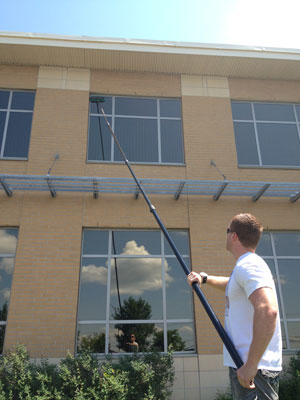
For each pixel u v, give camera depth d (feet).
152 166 28.40
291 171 29.55
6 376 18.40
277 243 27.30
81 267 25.07
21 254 24.58
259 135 31.17
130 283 24.94
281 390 20.68
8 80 29.96
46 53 29.60
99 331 23.48
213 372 22.89
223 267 25.75
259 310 4.64
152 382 19.38
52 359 22.29
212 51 29.99
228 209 27.37
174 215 26.81
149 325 23.97
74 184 25.55
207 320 24.04
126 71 31.40
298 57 30.78
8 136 28.55
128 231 26.40
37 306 23.40
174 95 31.19
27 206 25.86
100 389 18.03
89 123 29.73
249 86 32.30
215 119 30.55
